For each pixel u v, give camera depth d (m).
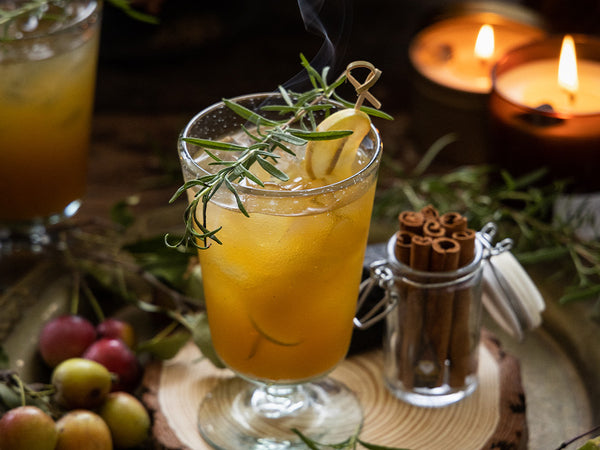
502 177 0.75
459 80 0.81
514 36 0.88
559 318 0.68
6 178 0.71
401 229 0.62
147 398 0.63
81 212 0.77
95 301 0.68
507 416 0.62
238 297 0.56
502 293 0.62
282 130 0.54
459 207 0.74
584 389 0.64
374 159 0.55
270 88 0.88
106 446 0.59
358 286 0.59
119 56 0.87
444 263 0.60
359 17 0.95
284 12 0.96
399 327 0.62
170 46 0.88
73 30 0.68
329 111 0.57
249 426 0.62
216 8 0.89
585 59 0.78
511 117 0.72
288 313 0.56
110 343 0.64
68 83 0.69
